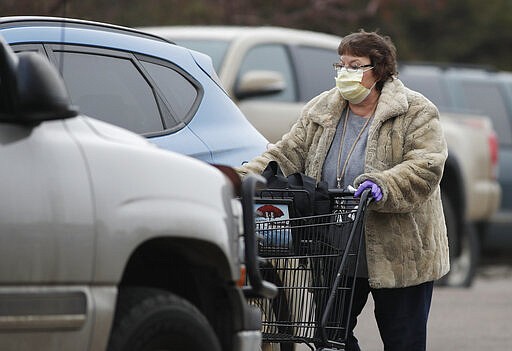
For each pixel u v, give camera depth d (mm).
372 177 20094
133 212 15273
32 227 14438
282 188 20281
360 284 21266
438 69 55375
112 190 15148
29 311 14414
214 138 21734
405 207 20438
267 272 20047
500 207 54281
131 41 21391
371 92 21281
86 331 14867
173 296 16062
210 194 16312
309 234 20094
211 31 38906
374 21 69250
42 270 14500
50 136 15000
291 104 38469
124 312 15508
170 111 21391
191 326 16016
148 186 15523
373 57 21078
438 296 43094
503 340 32219
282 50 39156
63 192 14734
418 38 91500
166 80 21625
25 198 14453
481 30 92438
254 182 17000
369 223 20703
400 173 20359
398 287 20766
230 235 16578
